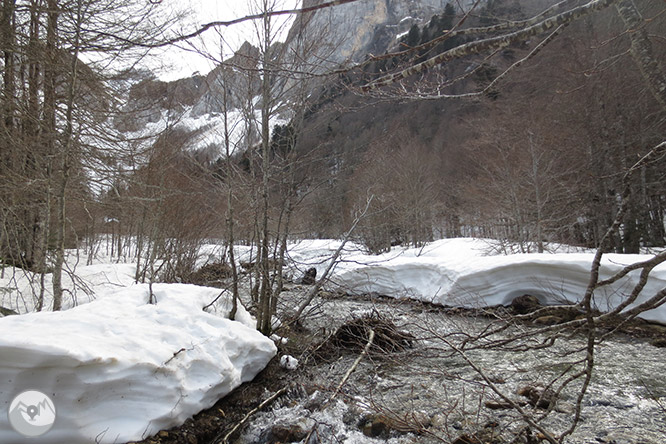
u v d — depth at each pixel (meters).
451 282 9.77
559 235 16.95
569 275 8.10
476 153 21.92
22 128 7.45
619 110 13.60
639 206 14.27
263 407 4.39
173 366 3.58
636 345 6.12
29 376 2.81
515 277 8.89
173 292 5.07
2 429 2.68
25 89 6.62
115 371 3.19
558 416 3.97
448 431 3.73
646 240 14.79
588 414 4.00
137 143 8.31
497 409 4.16
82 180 7.28
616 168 13.98
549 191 15.02
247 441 3.79
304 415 4.18
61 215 5.55
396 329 6.38
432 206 26.11
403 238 25.98
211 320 4.63
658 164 13.12
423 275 11.42
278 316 7.40
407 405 4.32
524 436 3.53
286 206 6.91
